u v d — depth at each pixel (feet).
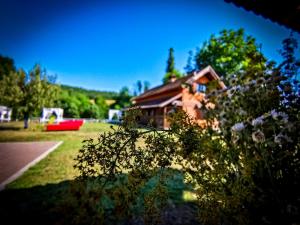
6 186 13.75
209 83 8.42
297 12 7.48
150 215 5.73
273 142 4.46
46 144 32.55
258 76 6.28
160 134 5.75
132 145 5.27
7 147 29.45
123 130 5.49
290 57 7.47
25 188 13.41
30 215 9.78
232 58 95.71
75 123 56.13
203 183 6.10
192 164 6.16
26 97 56.85
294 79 6.70
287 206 4.61
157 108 76.74
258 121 4.60
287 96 5.62
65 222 4.00
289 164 5.15
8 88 56.18
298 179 5.00
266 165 4.89
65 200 4.13
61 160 21.24
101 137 5.20
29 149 27.89
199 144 5.82
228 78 7.89
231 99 6.16
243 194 5.18
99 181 4.77
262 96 5.94
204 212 6.14
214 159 5.85
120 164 5.07
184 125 6.24
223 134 5.84
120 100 177.06
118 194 4.72
